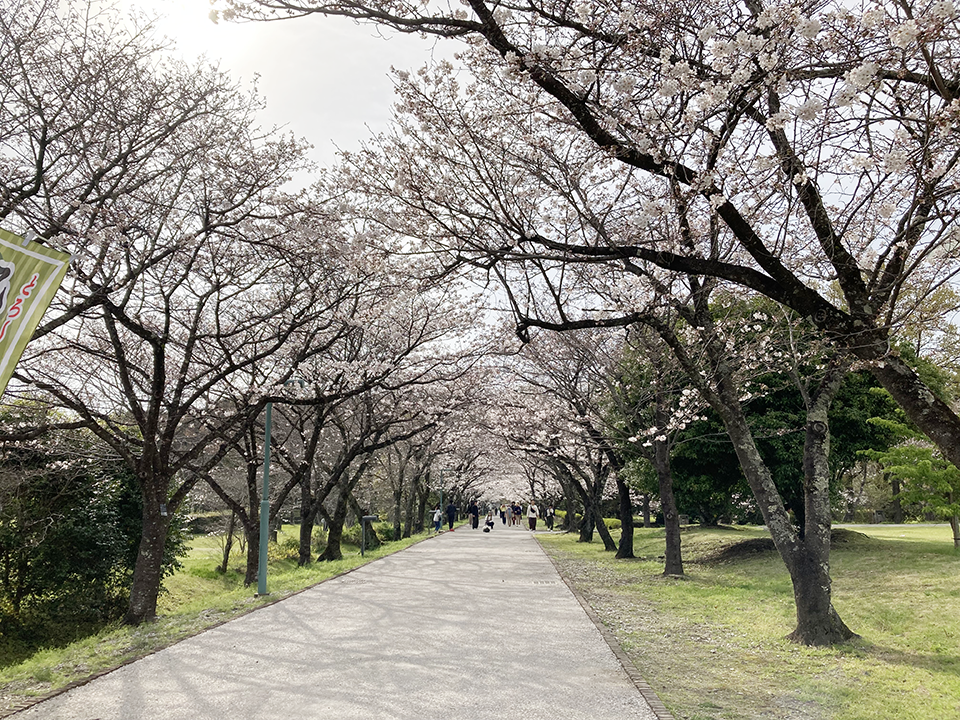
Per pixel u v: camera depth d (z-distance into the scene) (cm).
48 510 1644
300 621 1078
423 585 1517
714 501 2302
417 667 773
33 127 1057
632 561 2072
